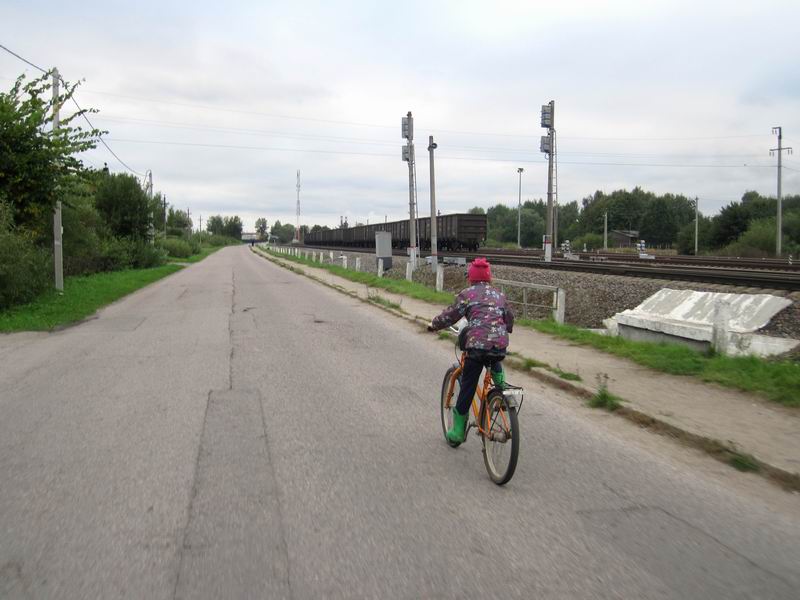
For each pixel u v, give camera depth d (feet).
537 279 72.08
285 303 62.69
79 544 12.56
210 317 51.13
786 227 225.56
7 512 14.03
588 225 447.42
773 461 17.13
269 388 26.53
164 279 103.55
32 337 40.29
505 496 15.35
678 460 18.12
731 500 15.28
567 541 12.97
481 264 18.22
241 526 13.43
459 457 18.26
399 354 34.83
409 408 23.53
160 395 25.12
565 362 30.78
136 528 13.29
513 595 10.90
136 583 11.14
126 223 132.77
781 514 14.51
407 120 100.89
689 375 27.61
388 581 11.30
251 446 18.86
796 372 25.43
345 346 37.32
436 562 12.01
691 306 47.21
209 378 28.35
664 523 13.92
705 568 11.95
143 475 16.35
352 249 250.57
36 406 23.30
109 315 52.54
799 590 11.23
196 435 19.86
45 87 58.54
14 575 11.37
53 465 17.06
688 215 427.33
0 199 54.19
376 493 15.42
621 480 16.52
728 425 20.36
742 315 43.55
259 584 11.16
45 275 59.98
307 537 12.98
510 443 15.53
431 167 96.68
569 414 22.88
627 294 57.36
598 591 11.07
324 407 23.54
